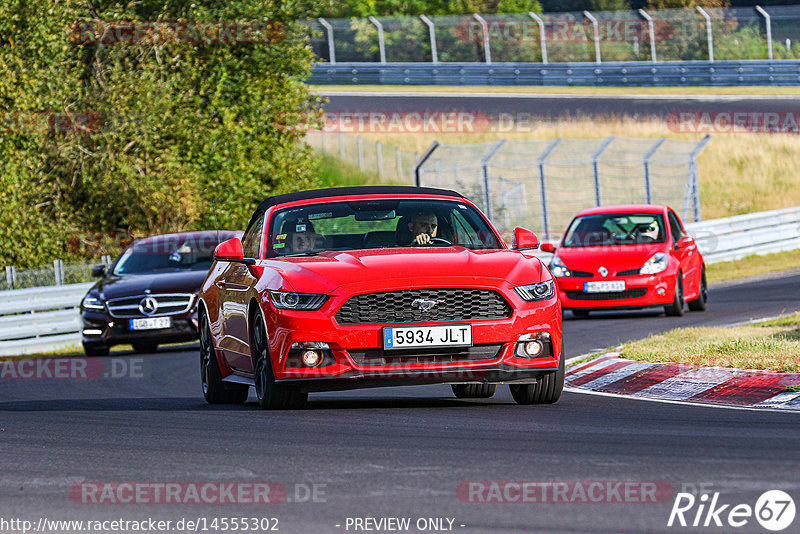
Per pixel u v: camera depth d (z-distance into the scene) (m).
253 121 104.56
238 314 34.09
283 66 108.88
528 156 157.12
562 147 160.38
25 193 95.00
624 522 17.41
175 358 58.78
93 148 99.88
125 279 64.88
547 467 21.56
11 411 37.12
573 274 64.94
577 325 62.62
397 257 31.53
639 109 177.00
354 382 30.30
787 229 113.69
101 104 99.81
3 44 99.75
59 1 100.19
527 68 193.62
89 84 103.62
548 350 31.09
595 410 30.38
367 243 33.66
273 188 105.69
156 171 100.44
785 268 96.31
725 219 106.94
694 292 66.81
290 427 28.48
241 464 23.25
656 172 155.62
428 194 35.62
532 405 32.03
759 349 37.78
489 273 30.92
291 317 30.41
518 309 30.59
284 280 31.22
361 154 159.12
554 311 31.23
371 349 30.14
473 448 24.11
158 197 97.62
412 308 30.28
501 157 157.25
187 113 101.75
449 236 34.03
